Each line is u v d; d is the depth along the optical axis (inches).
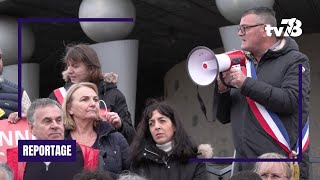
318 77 722.2
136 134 319.6
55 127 297.7
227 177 509.4
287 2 621.0
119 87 595.8
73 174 294.5
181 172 310.3
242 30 308.3
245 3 528.4
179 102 866.8
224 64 297.7
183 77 863.7
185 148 311.3
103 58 597.6
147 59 920.3
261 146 307.0
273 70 305.1
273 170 293.1
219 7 550.9
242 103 315.9
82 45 359.9
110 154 322.0
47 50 863.1
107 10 584.7
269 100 293.9
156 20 704.4
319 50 728.3
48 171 294.4
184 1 620.7
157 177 309.4
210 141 783.1
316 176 636.7
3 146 330.0
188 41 807.1
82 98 321.1
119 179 265.9
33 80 674.8
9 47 657.6
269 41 307.0
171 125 314.7
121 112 361.4
